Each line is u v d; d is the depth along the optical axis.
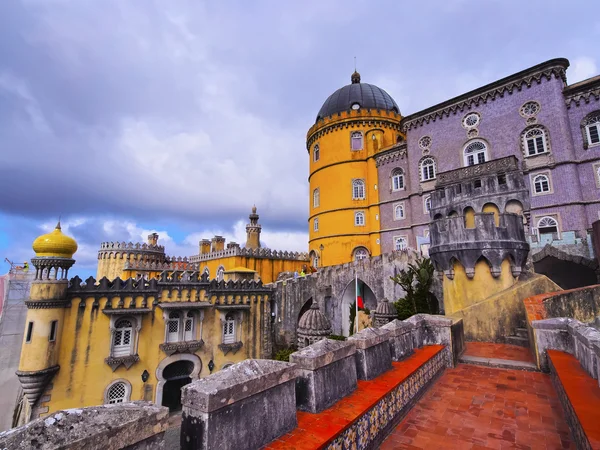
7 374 24.41
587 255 19.25
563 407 5.00
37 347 16.08
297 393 3.92
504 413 5.09
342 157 36.88
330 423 3.47
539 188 23.25
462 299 12.24
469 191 21.50
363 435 3.82
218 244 45.66
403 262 23.72
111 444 2.11
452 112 28.55
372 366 5.18
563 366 5.62
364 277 25.78
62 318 17.14
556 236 21.88
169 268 42.88
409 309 20.19
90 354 17.77
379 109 37.25
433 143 29.56
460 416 5.04
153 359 19.83
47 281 16.72
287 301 29.28
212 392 2.60
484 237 11.88
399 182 33.09
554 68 23.33
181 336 21.33
